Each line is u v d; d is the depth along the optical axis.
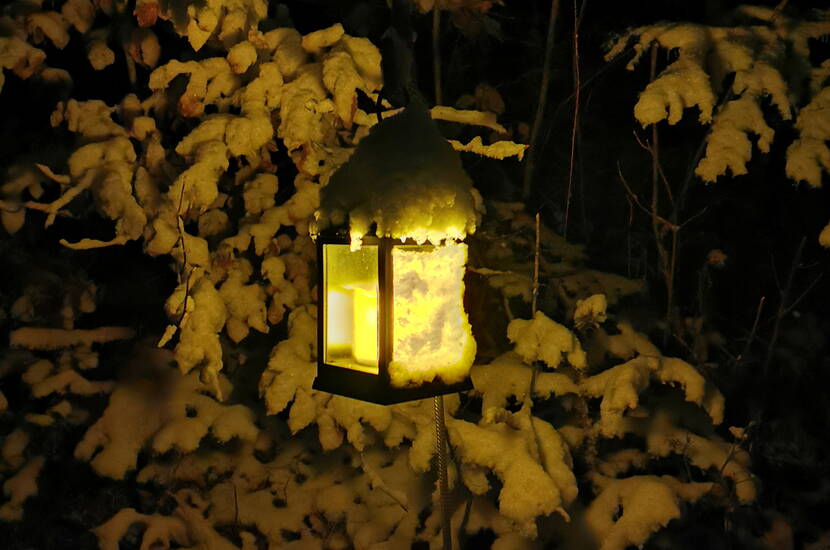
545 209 3.72
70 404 3.16
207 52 3.21
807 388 3.45
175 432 3.05
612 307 3.41
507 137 3.59
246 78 2.94
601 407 2.82
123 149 2.85
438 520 2.93
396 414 3.03
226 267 2.99
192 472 3.17
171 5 2.76
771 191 3.73
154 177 2.93
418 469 2.83
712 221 3.76
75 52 3.42
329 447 2.92
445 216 2.10
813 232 3.69
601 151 3.82
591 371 3.11
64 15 3.04
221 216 3.15
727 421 3.38
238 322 3.00
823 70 3.00
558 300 3.29
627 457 3.11
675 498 2.81
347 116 2.72
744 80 2.87
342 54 2.77
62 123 3.16
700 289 3.43
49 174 2.79
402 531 2.99
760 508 3.17
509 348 3.34
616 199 3.77
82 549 3.09
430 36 3.64
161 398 3.15
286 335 3.41
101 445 3.07
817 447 3.34
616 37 3.28
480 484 2.78
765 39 2.99
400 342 2.09
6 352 3.20
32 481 3.03
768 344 3.49
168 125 3.33
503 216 3.32
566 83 3.78
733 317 3.70
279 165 3.43
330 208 2.19
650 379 2.97
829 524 3.26
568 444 2.98
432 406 2.97
